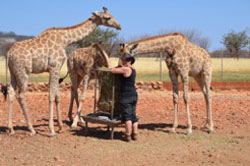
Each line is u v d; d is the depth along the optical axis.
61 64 8.62
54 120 10.81
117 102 8.59
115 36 33.84
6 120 10.51
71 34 8.83
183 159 6.87
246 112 12.46
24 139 8.14
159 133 9.10
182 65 8.95
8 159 6.70
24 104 8.42
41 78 24.27
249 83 21.12
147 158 6.91
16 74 8.18
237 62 36.28
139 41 8.90
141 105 14.04
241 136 8.88
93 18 9.12
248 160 6.86
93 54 9.78
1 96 16.23
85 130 8.71
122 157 6.94
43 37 8.51
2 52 27.92
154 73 29.38
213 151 7.45
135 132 8.22
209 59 9.55
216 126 10.02
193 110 12.95
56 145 7.71
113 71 8.04
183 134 9.04
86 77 9.94
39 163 6.48
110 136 8.67
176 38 9.07
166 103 14.62
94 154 7.09
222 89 20.53
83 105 13.75
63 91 18.45
